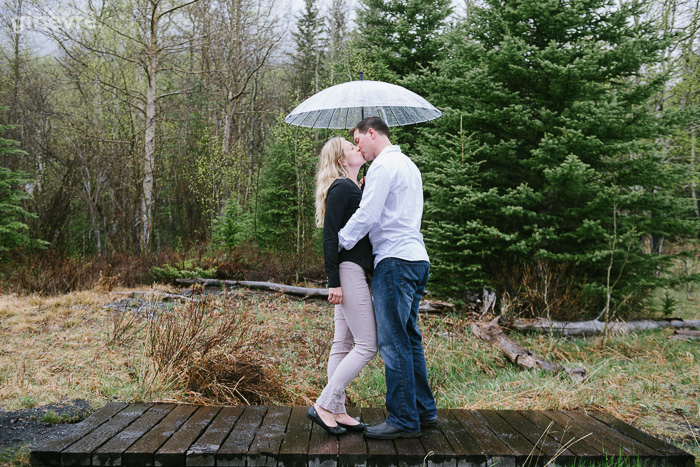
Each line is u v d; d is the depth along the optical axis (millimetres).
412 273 2695
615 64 7359
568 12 7258
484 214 7797
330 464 2525
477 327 6426
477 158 8258
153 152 14484
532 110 7824
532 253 7758
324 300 8750
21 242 10672
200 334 4523
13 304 6863
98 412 3111
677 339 6469
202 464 2508
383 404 4262
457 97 8414
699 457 3053
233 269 9961
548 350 6055
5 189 11047
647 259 7473
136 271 9727
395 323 2697
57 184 14211
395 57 12352
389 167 2654
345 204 2740
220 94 18984
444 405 4246
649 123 7359
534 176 7809
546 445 2732
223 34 16875
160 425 2889
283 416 3090
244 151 18516
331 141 2951
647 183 7383
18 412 3445
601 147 7000
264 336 5680
